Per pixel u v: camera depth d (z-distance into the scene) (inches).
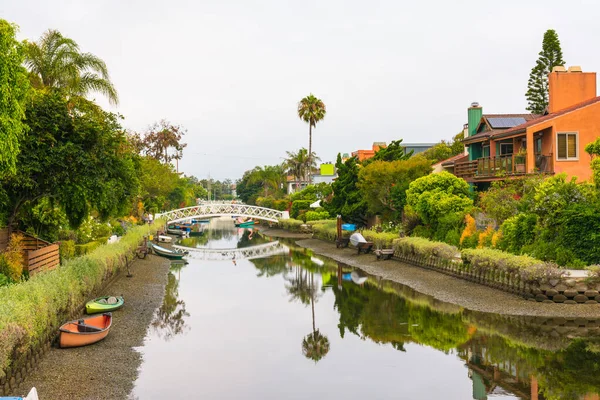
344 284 1275.8
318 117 3206.2
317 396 554.6
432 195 1403.8
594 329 777.6
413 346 729.6
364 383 593.3
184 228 3432.6
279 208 3678.6
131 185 935.7
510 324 818.2
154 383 587.2
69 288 742.5
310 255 1932.8
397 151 1934.1
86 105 877.8
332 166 4286.4
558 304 852.6
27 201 880.9
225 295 1158.3
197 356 693.3
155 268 1533.0
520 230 1023.0
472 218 1269.7
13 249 847.1
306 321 901.8
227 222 5605.3
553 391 548.1
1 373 456.1
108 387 561.0
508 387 564.4
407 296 1079.0
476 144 1696.6
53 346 673.0
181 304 1051.3
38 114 754.2
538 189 983.0
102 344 715.4
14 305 528.1
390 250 1524.4
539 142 1339.8
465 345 721.0
